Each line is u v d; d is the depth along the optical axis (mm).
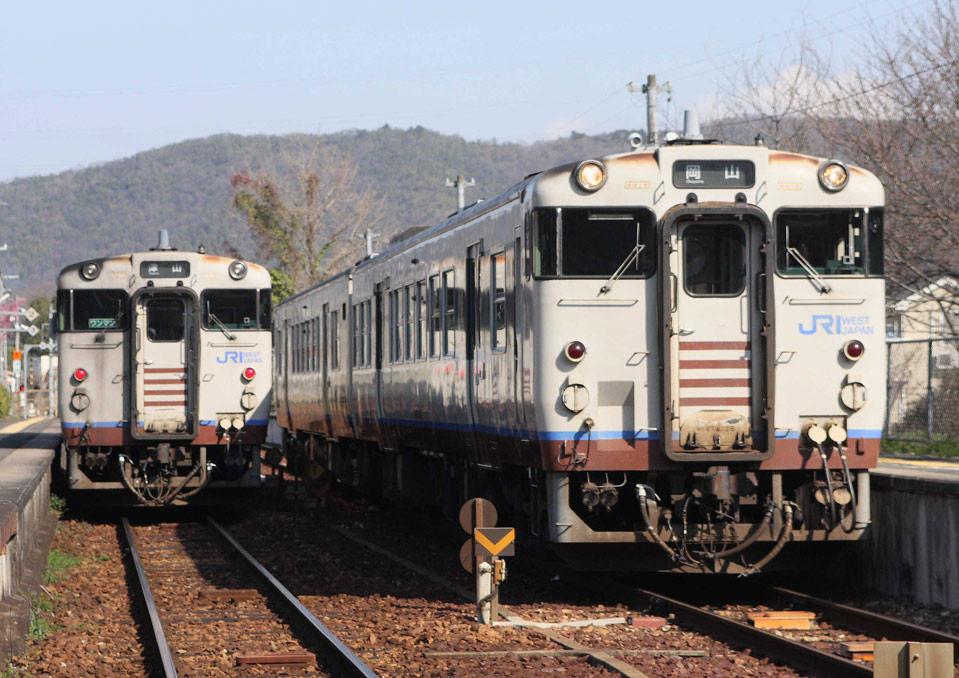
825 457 22719
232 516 44125
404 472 37781
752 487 22578
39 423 86125
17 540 23703
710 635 20219
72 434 39656
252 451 41719
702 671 17469
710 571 23359
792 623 20844
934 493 22125
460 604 24203
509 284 24891
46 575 28031
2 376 132875
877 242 23328
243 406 40969
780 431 22812
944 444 40719
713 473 22422
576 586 26109
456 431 30000
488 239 26609
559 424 22578
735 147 23078
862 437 23047
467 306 28438
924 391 44844
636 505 23703
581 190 22797
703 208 22609
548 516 23234
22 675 18172
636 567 23719
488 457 27656
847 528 23062
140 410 40312
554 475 22984
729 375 22844
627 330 22750
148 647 20906
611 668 17500
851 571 25547
